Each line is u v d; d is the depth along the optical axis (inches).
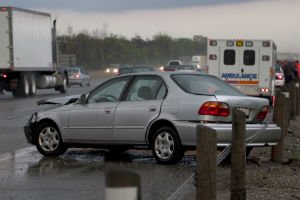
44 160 837.8
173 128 771.4
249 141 756.0
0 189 636.1
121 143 818.2
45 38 2778.1
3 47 2474.2
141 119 794.8
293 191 614.5
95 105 839.7
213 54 1902.1
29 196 601.3
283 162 797.2
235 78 1894.7
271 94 1879.9
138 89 816.9
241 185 521.7
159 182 662.5
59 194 609.6
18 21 2512.3
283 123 796.6
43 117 877.2
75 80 3767.2
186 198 551.8
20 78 2581.2
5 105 2050.9
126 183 230.2
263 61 1878.7
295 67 2390.5
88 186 650.2
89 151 935.0
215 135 394.0
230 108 754.8
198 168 393.1
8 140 1071.0
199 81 812.0
